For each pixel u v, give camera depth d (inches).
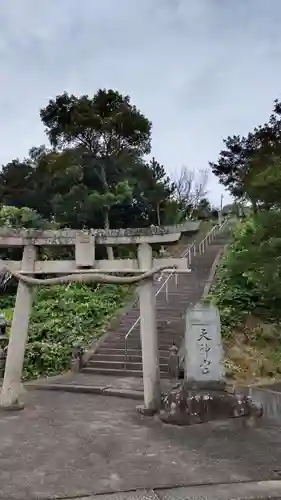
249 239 529.3
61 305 794.8
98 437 316.2
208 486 225.5
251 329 634.2
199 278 893.8
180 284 879.7
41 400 447.2
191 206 1626.5
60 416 378.9
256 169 611.8
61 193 1187.9
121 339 666.8
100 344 655.1
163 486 225.9
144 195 1355.8
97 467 255.1
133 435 320.2
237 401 361.4
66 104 1200.2
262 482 230.5
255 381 514.0
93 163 1205.1
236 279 736.3
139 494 215.9
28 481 234.7
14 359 410.0
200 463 260.5
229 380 514.3
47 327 698.8
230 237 1186.0
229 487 223.9
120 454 278.4
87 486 227.1
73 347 625.0
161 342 622.5
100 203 1128.2
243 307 679.7
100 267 414.6
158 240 408.5
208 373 374.3
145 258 407.2
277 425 341.1
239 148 1004.6
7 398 404.5
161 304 777.6
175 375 525.7
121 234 415.5
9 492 220.2
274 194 504.1
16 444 301.0
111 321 754.8
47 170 1203.9
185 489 221.9
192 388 370.6
